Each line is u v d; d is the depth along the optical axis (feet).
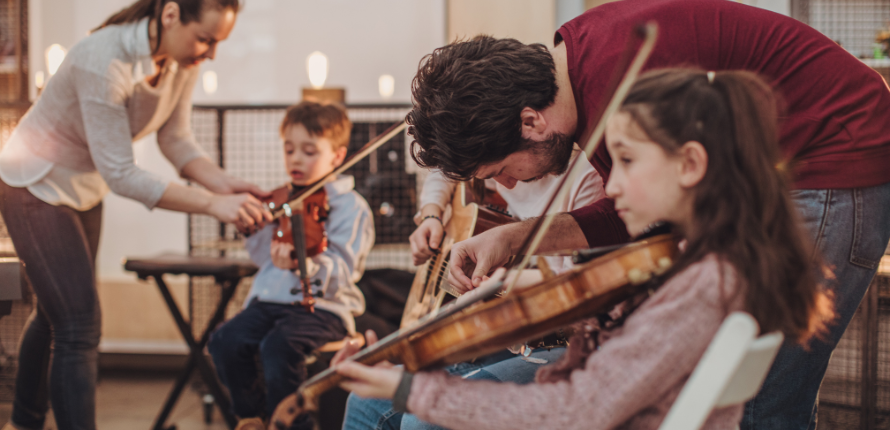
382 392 2.73
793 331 2.68
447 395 2.65
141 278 7.26
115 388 9.57
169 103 6.54
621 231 4.32
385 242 8.80
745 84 2.72
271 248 6.43
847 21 9.54
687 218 2.73
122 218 11.13
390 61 11.57
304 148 7.01
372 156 8.80
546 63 3.79
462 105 3.63
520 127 3.72
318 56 9.50
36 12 10.84
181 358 10.25
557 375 2.93
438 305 5.34
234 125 11.34
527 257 2.93
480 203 5.81
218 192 6.88
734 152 2.61
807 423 3.80
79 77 5.70
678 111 2.62
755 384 2.54
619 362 2.51
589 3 10.86
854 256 3.60
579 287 2.66
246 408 6.37
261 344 6.25
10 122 9.48
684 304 2.50
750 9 3.76
